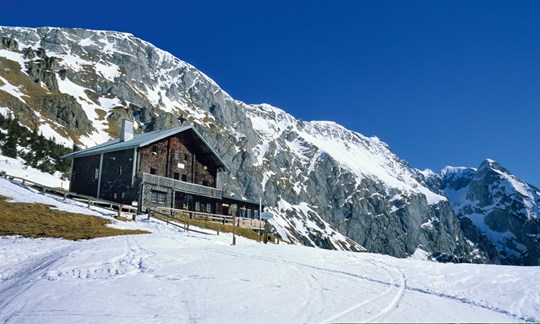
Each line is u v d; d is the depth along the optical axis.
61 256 17.28
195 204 49.34
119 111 126.00
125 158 43.88
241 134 178.00
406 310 9.76
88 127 105.31
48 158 71.81
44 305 10.31
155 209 39.09
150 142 44.34
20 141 71.56
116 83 147.38
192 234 30.56
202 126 155.25
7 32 168.25
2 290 12.55
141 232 28.72
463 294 11.94
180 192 47.09
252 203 58.19
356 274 14.73
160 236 25.72
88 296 11.06
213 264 15.69
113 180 44.19
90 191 46.16
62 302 10.53
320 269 15.55
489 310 10.20
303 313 9.48
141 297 10.93
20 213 28.42
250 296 11.00
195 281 12.77
